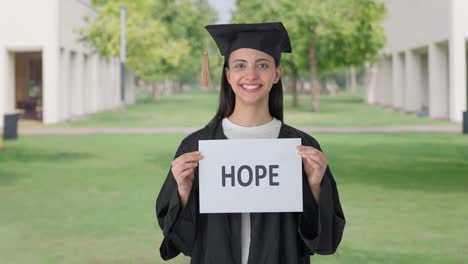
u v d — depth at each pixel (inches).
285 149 102.6
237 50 104.8
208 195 102.4
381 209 335.6
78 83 1384.1
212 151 102.8
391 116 1332.4
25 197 382.9
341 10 1371.8
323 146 697.0
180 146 109.1
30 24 1160.8
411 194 384.8
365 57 1427.2
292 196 101.8
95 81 1571.1
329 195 102.1
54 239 269.6
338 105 1955.0
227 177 102.4
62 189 414.3
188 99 2637.8
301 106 1845.5
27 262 233.5
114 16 1422.2
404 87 1624.0
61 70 1233.4
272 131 107.0
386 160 565.9
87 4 1508.4
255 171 102.4
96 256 241.4
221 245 102.0
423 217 313.4
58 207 348.2
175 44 1705.2
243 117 107.4
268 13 1400.1
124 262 233.6
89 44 1449.3
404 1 1508.4
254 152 102.5
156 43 1503.4
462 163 541.6
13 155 629.9
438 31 1206.3
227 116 110.8
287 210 101.7
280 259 101.4
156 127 1023.6
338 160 566.9
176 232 104.9
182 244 105.8
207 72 113.7
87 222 305.7
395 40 1624.0
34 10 1159.0
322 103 2123.5
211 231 103.0
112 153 644.7
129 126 1053.2
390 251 246.5
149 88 5054.1
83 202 364.5
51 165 548.7
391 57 1788.9
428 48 1286.9
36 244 261.0
